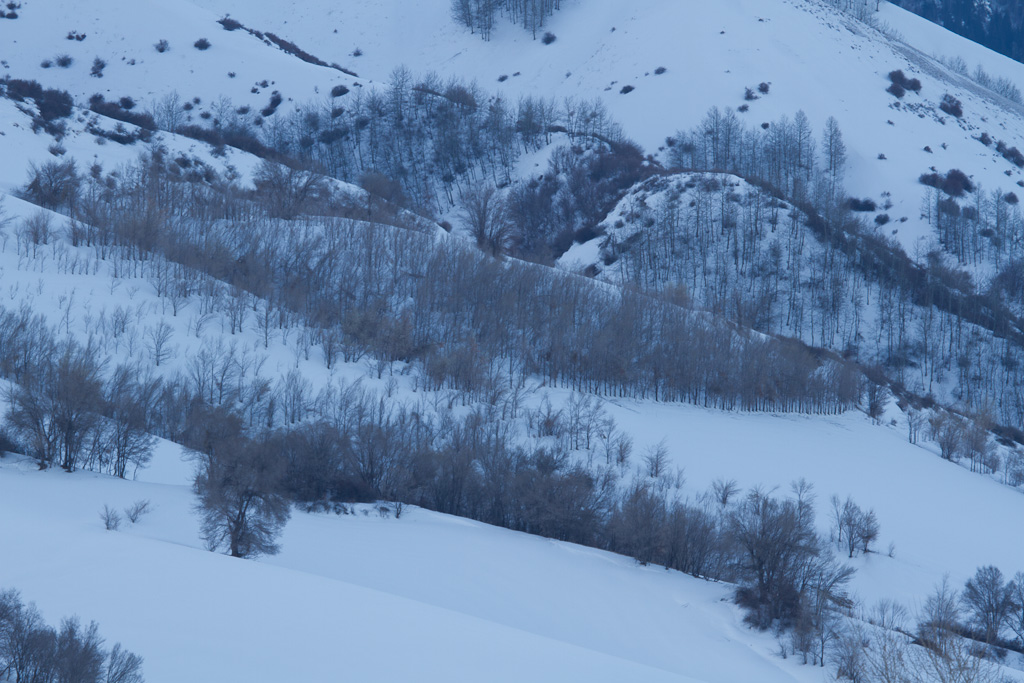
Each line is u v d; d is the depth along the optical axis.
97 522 43.38
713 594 52.94
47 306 77.75
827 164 157.38
